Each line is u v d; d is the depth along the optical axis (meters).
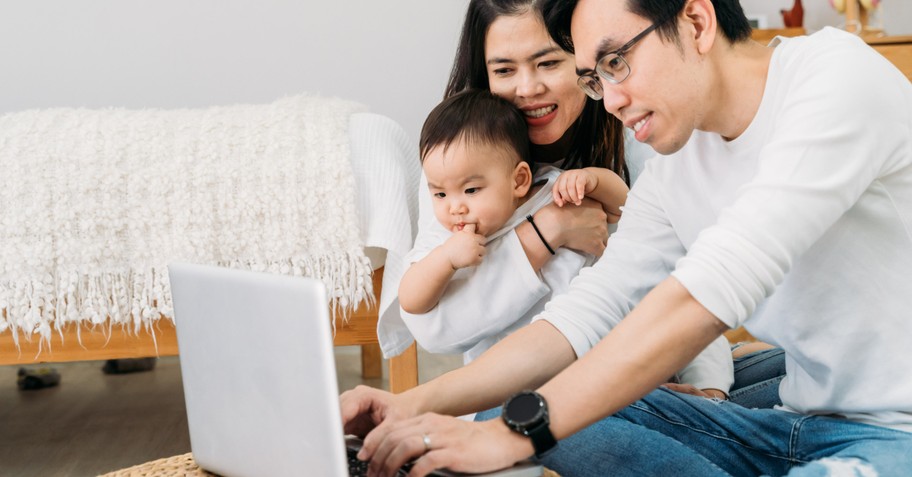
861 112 0.95
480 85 1.53
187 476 1.07
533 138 1.48
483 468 0.91
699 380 1.44
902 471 0.97
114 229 1.92
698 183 1.20
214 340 0.99
